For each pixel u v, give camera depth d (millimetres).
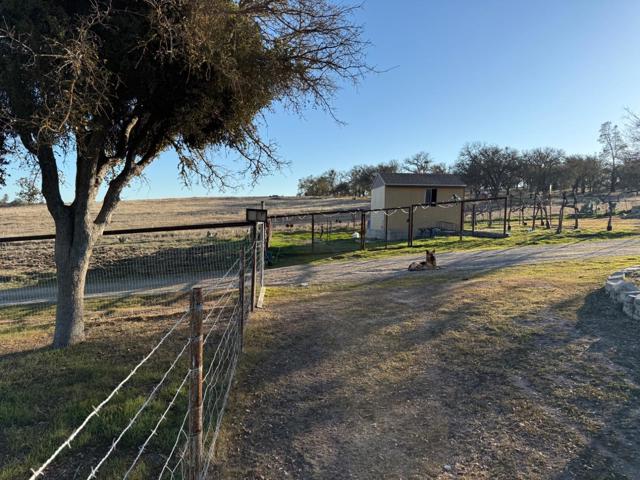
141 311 9094
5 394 4273
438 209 30422
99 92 4676
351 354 5371
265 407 4082
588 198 53531
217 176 8328
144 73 5422
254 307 8008
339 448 3373
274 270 15664
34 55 4148
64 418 3719
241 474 3055
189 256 19328
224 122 6961
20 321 9344
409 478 2971
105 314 9008
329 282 12008
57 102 4348
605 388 4012
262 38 6465
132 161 6957
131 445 3328
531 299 7219
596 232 24594
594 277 8891
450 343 5500
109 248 21188
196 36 5102
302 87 7051
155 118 6629
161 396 4121
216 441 3445
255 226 8164
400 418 3797
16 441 3377
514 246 20266
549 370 4484
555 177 62031
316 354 5434
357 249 22797
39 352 5855
